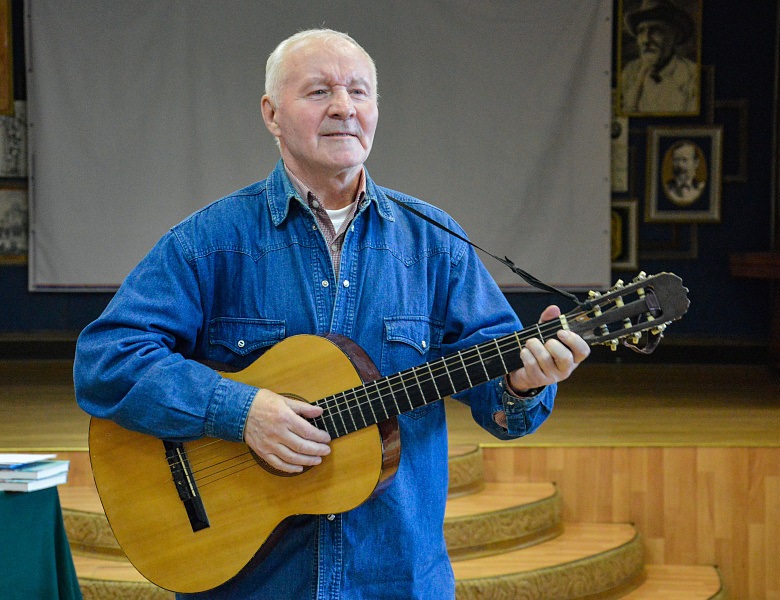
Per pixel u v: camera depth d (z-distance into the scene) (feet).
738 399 15.34
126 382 4.73
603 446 11.16
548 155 19.35
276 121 5.08
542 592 9.46
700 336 19.89
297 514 4.84
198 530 4.91
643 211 19.93
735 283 19.90
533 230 19.45
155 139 19.39
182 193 19.47
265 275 5.08
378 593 4.82
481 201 19.39
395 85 19.25
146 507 4.99
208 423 4.62
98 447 5.10
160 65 19.31
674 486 11.05
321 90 4.88
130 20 19.25
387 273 5.10
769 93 19.77
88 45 19.29
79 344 4.97
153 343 4.84
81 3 19.22
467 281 5.27
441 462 5.09
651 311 4.36
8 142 19.72
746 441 11.22
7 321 19.93
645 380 17.75
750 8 19.69
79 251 19.54
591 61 19.22
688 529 11.00
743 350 19.75
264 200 5.26
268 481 4.85
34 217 19.56
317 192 5.17
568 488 11.25
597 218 19.40
